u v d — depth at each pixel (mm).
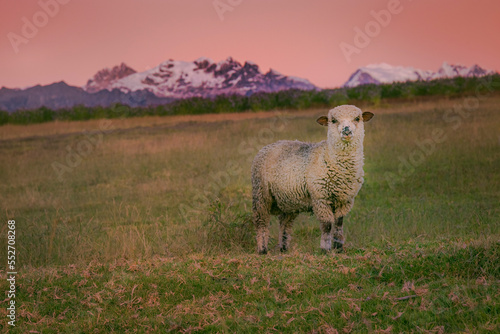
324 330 4395
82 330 4996
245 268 6109
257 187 7863
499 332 3982
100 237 8953
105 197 13055
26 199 13062
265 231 7926
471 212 9062
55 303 5719
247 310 5055
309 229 8953
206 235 8438
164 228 9422
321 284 5426
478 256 5492
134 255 7672
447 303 4574
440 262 5500
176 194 12797
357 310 4641
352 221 9156
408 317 4430
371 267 5652
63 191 14117
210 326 4750
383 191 11867
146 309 5348
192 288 5723
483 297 4574
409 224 8477
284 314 4789
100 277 6340
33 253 8031
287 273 5777
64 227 9336
